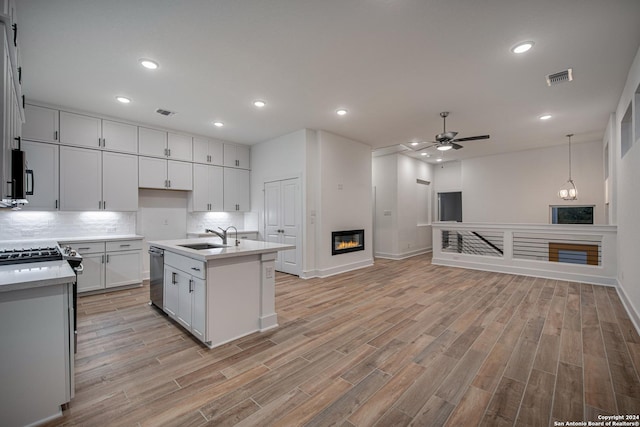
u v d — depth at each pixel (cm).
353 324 308
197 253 261
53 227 427
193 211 550
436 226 665
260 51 275
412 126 514
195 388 197
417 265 652
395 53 279
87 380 206
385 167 770
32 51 271
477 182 797
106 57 283
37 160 390
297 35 251
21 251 252
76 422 164
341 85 347
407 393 190
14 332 156
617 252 449
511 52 277
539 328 295
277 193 582
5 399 154
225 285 267
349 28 242
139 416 170
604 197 607
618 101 396
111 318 326
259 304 295
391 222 756
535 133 562
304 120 479
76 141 420
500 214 756
